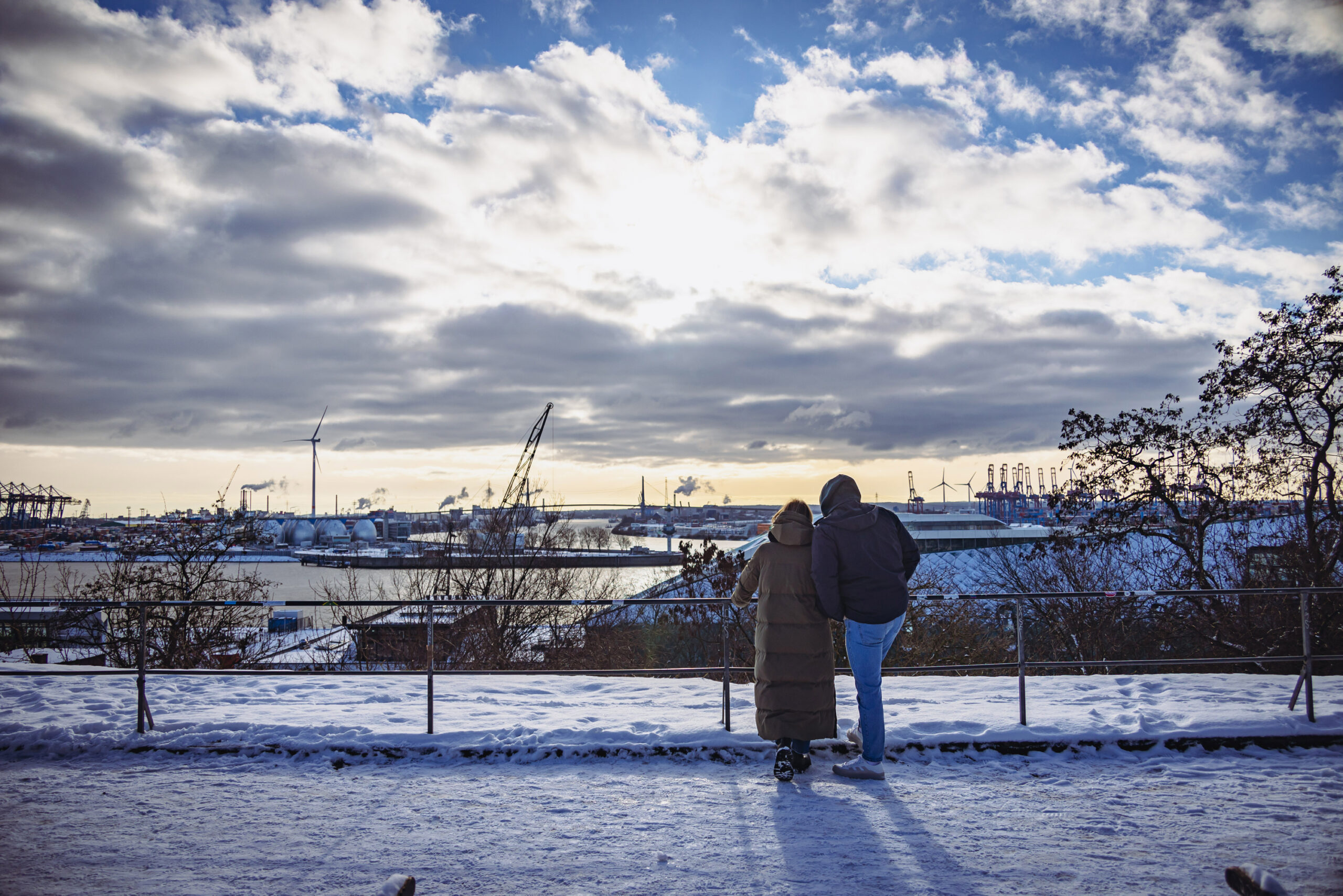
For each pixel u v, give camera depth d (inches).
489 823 173.6
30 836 165.3
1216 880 142.9
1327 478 536.1
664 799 189.0
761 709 206.7
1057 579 631.2
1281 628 503.5
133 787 197.6
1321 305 536.7
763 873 147.0
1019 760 217.2
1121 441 602.2
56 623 448.1
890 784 199.6
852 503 206.2
